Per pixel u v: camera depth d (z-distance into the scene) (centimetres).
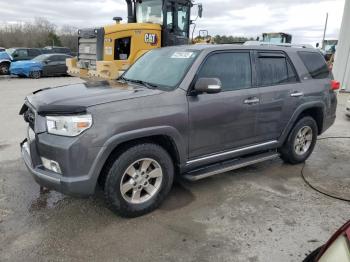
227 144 423
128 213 353
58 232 332
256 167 518
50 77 2034
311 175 488
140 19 1128
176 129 364
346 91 1441
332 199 411
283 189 438
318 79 530
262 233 335
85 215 364
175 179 456
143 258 295
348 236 189
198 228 342
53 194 410
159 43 1055
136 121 334
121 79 461
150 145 354
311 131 531
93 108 316
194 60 392
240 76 429
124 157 337
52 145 313
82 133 310
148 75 428
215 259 295
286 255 301
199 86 364
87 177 316
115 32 963
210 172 406
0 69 2092
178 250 307
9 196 403
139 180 356
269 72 462
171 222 353
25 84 1616
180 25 1105
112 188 338
